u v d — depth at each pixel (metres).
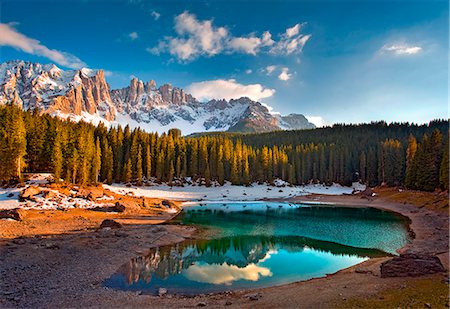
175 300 21.44
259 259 33.78
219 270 29.50
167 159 131.38
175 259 33.19
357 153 149.62
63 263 29.14
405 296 18.62
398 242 41.75
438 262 23.30
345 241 43.06
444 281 20.59
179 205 89.81
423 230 47.97
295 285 24.75
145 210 71.31
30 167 91.88
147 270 28.94
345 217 66.81
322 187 138.75
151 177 131.00
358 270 27.69
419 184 87.44
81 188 80.19
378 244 41.06
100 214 60.56
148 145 128.38
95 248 35.09
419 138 157.88
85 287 23.83
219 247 39.44
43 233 41.59
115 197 79.50
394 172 114.88
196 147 139.50
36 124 95.94
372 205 90.50
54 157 79.75
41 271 26.56
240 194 117.50
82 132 102.06
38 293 22.02
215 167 136.75
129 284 24.98
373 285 22.05
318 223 59.28
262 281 26.41
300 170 145.25
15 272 25.72
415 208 72.62
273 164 146.00
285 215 70.94
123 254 33.97
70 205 64.75
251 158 144.75
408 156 105.81
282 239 44.62
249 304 20.12
